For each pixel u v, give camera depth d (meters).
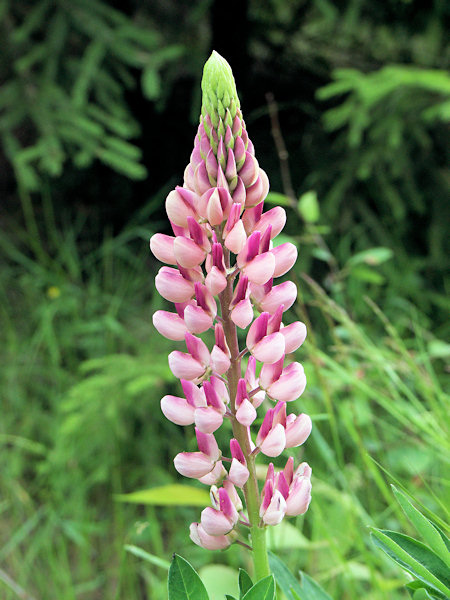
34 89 0.98
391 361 0.65
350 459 0.81
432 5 1.07
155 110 1.27
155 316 0.32
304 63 1.25
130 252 1.23
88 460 0.95
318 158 1.19
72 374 1.05
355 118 0.96
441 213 1.17
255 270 0.30
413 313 0.96
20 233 1.21
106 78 1.02
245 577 0.30
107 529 0.90
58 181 1.27
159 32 1.11
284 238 0.64
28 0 1.01
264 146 1.26
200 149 0.31
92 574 0.85
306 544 0.54
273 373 0.32
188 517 0.87
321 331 1.04
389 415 0.80
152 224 1.24
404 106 1.00
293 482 0.32
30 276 1.15
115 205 1.32
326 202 1.12
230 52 1.18
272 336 0.31
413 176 1.13
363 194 1.19
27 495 0.87
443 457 0.56
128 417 0.96
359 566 0.56
